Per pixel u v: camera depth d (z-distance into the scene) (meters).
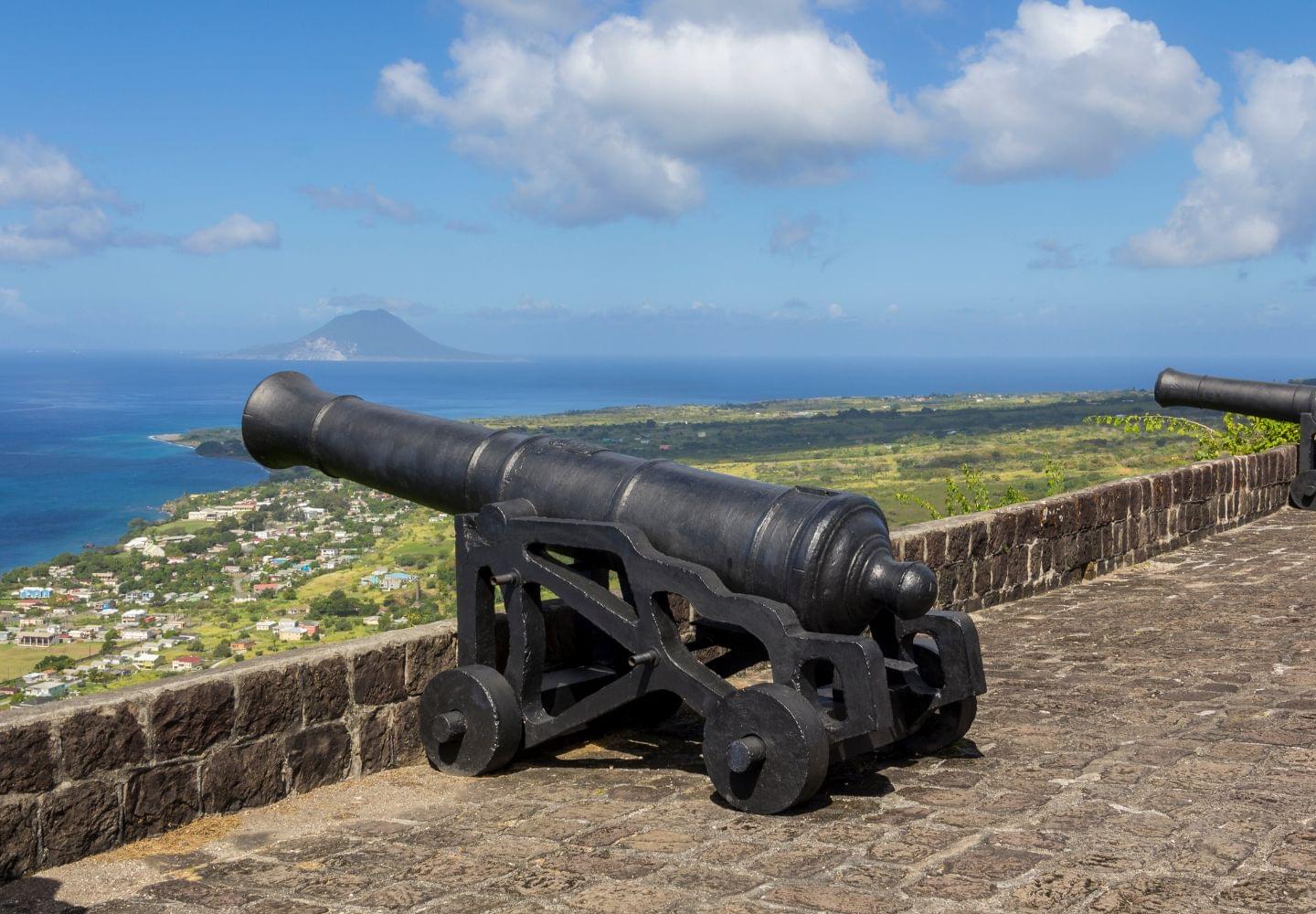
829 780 4.75
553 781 4.97
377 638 5.21
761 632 4.51
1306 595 8.95
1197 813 4.14
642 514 4.95
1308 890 3.41
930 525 8.40
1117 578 10.11
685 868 3.80
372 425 6.02
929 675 5.05
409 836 4.29
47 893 3.87
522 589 5.13
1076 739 5.25
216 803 4.56
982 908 3.37
